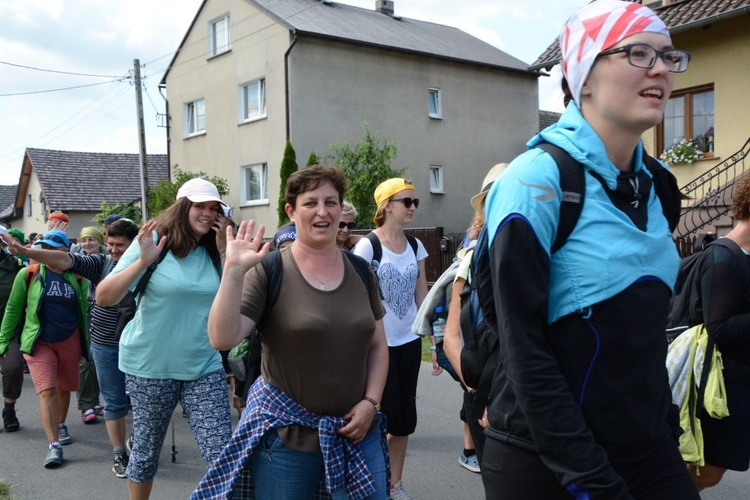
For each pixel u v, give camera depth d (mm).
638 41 1879
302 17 22188
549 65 13820
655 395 1949
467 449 5199
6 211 46281
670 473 2006
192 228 3895
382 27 24734
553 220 1889
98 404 6984
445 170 24172
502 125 25812
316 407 2682
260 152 22031
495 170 3801
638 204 2004
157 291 3756
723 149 12188
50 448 5535
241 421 2713
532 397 1820
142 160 26453
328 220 2732
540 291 1867
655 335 1923
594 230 1896
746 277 3098
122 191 38594
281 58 20938
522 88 26453
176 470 5348
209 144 24297
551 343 1935
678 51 1933
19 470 5438
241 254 2490
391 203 4551
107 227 5887
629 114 1910
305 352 2648
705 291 3137
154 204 25016
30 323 5707
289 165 19531
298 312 2650
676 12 12359
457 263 4020
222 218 3951
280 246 4480
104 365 5160
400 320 4359
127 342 3836
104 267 5312
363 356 2789
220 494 2600
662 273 1939
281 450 2646
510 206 1886
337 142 21484
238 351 4461
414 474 5090
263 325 2713
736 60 11930
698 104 12727
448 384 7711
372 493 2729
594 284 1868
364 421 2752
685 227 10953
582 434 1797
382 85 22547
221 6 23188
